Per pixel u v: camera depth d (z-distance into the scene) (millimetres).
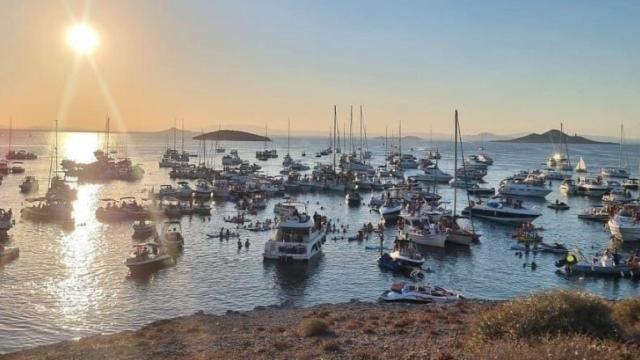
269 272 51469
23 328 35938
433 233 64562
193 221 80562
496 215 84750
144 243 58188
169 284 46875
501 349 15953
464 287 47844
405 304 38312
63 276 48406
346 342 26141
